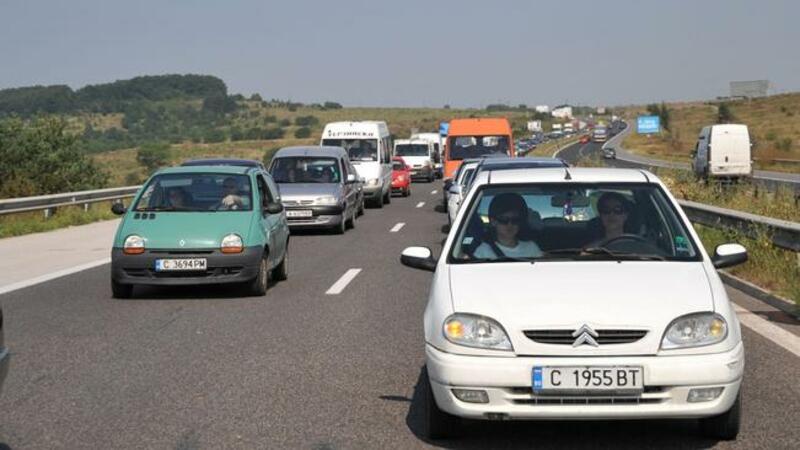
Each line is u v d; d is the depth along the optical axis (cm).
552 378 525
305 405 669
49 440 589
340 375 761
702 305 547
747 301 1117
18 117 4016
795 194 2056
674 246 646
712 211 1509
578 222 670
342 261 1609
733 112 16812
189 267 1161
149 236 1172
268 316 1052
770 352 829
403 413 649
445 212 2930
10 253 1767
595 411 527
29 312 1086
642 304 544
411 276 1397
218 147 16950
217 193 1271
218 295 1221
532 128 17025
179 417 639
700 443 571
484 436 595
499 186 693
